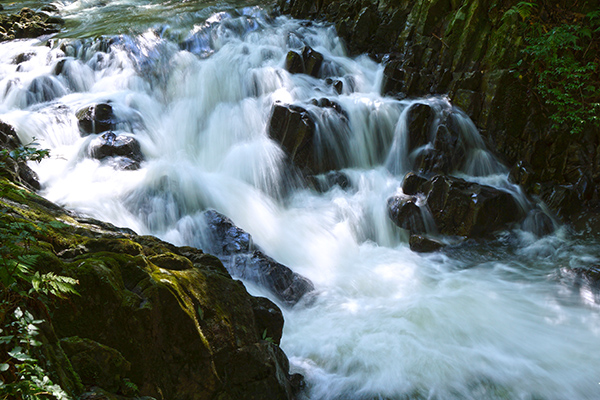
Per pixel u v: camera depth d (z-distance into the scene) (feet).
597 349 19.38
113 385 11.65
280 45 39.99
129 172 27.48
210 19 44.21
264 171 30.09
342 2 43.55
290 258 25.59
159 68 37.55
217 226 24.31
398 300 22.61
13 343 9.67
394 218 28.40
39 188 25.35
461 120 32.01
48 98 34.91
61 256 13.58
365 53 39.75
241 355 14.29
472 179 30.89
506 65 32.71
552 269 25.20
